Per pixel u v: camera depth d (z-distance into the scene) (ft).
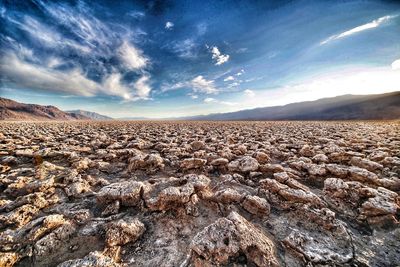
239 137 57.36
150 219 16.17
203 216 16.72
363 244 13.67
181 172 27.61
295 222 15.92
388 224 15.33
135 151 34.68
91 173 26.86
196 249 11.95
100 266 10.82
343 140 49.49
